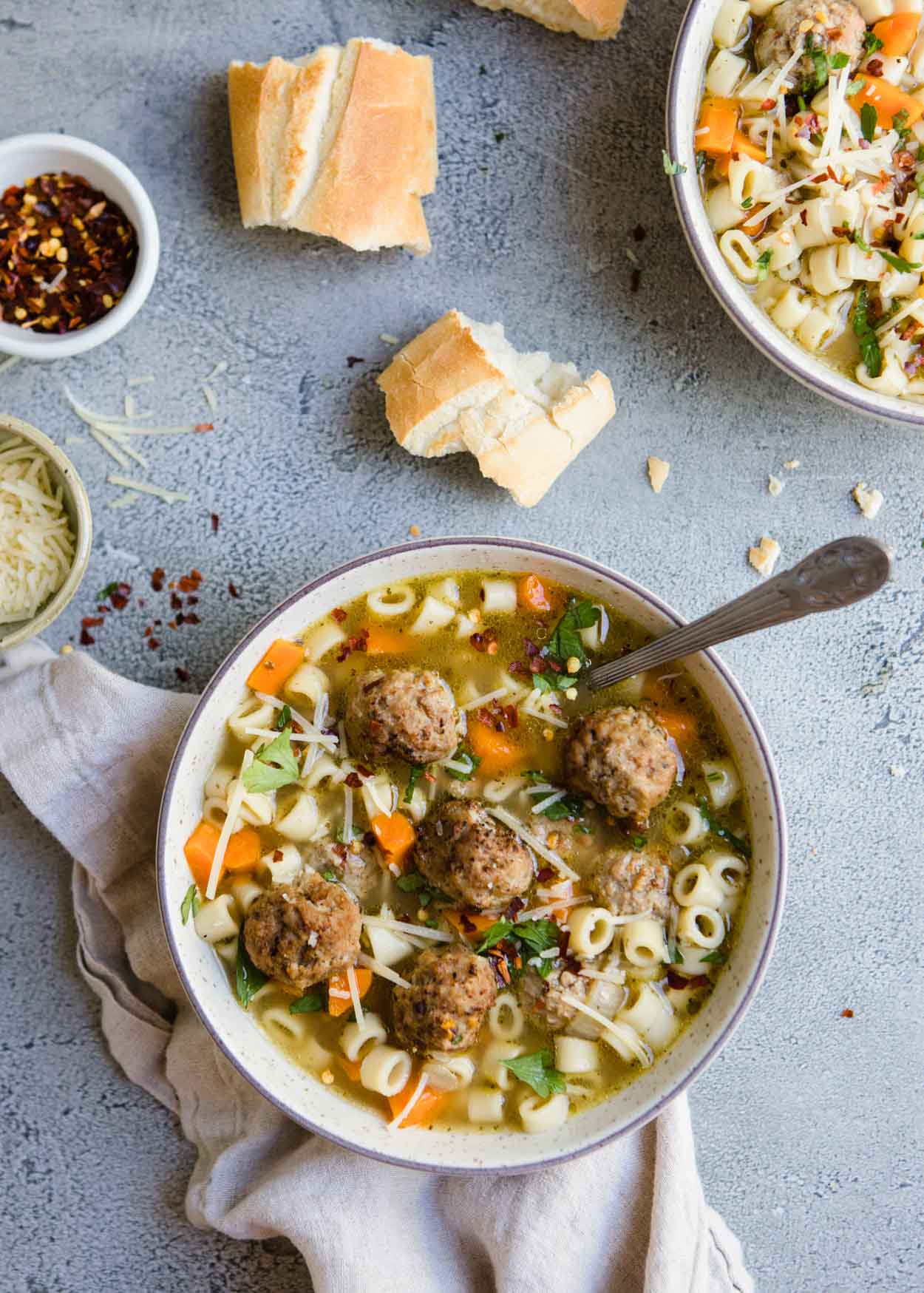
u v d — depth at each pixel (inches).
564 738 22.2
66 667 23.0
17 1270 24.1
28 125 23.6
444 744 21.8
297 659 22.2
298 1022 22.1
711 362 24.1
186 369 23.9
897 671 24.4
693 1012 22.0
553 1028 22.0
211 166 23.8
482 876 21.4
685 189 21.9
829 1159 24.5
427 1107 22.0
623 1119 21.5
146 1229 24.2
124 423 23.9
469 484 24.0
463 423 22.8
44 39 23.5
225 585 24.0
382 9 23.7
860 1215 24.5
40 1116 24.1
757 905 21.7
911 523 24.3
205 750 21.9
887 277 23.2
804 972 24.5
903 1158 24.5
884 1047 24.5
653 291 24.0
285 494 24.0
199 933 22.0
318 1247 23.0
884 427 24.3
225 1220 23.3
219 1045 21.2
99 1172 24.1
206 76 23.7
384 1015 22.1
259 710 22.2
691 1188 22.9
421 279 23.9
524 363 23.5
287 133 22.8
